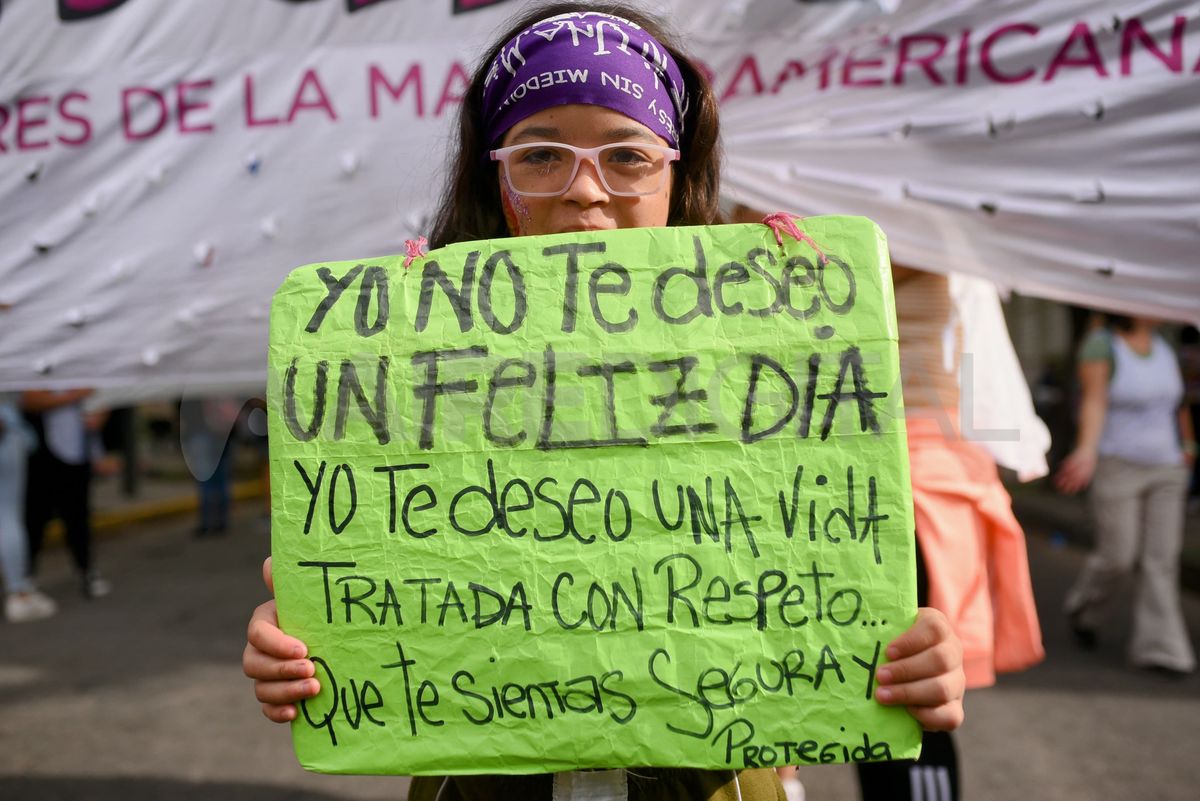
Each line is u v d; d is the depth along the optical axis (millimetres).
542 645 1299
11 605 6379
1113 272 2641
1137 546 4852
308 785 3559
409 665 1312
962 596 2135
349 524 1337
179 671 5020
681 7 2762
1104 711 4164
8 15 2977
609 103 1464
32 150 3000
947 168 2709
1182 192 2598
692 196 1700
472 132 1686
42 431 6844
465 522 1327
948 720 1248
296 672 1303
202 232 2984
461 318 1375
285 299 1396
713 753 1272
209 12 2943
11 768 3713
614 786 1392
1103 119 2619
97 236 3004
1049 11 2639
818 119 2762
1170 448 4746
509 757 1292
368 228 2943
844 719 1266
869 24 2730
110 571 8312
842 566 1286
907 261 2492
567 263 1384
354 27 2904
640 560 1305
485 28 2867
